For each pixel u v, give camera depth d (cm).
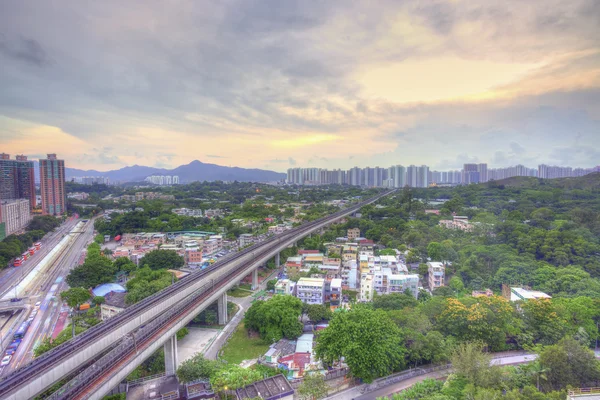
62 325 9350
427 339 6419
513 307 7594
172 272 11888
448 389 5000
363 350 5806
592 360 5125
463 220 18738
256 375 5872
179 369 6306
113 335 5616
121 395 5878
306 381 5619
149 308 6694
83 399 4356
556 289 9819
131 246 16825
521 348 6906
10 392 3928
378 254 14212
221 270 9938
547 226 14950
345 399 5616
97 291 11256
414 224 18100
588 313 7312
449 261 12925
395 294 9075
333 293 10094
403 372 6188
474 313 6838
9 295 11688
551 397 4391
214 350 8006
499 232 14612
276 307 8319
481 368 5178
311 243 16325
